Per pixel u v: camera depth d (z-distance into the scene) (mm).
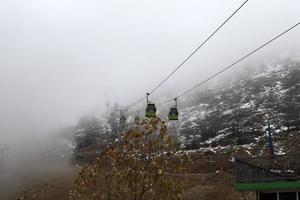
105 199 21688
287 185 21984
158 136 21062
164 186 20469
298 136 122938
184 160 20828
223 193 62844
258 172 23469
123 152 21672
